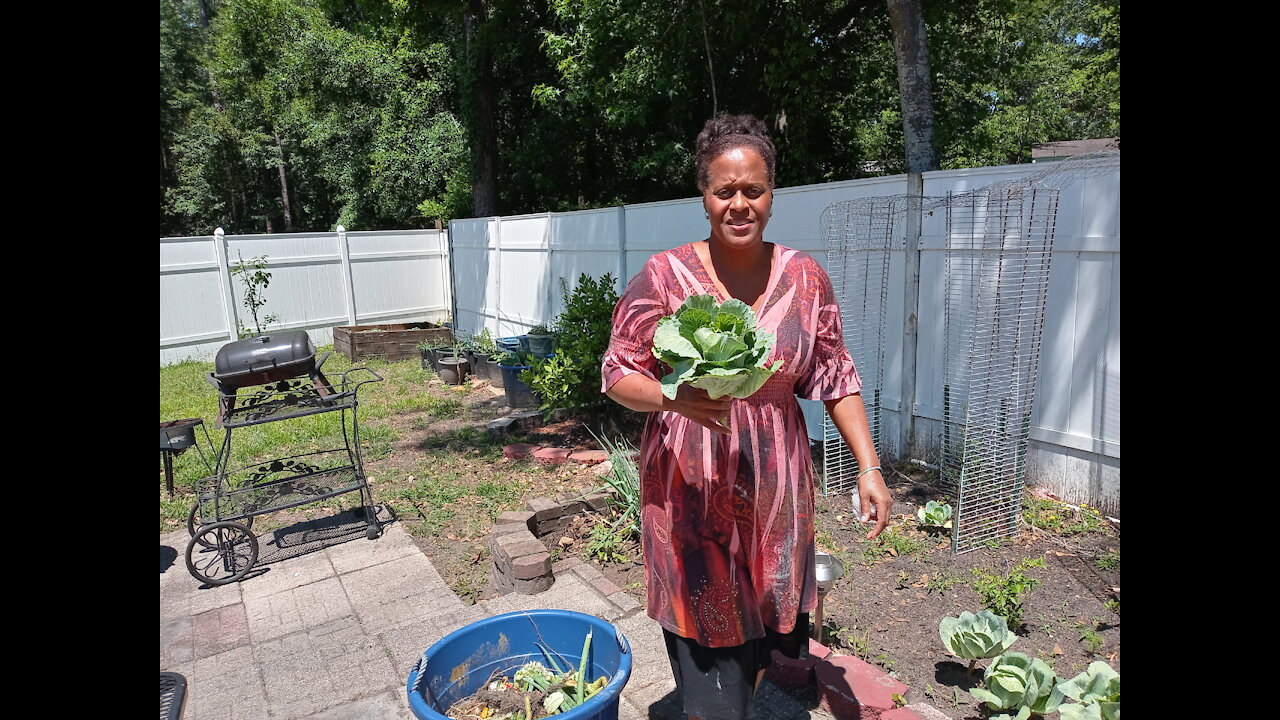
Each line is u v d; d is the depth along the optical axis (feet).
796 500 6.82
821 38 38.78
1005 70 48.39
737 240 6.50
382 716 10.44
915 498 16.88
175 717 6.49
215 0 131.03
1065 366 15.55
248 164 94.89
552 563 14.79
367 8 46.24
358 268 47.50
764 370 5.82
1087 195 14.64
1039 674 8.86
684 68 37.14
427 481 20.88
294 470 17.53
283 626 13.17
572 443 23.62
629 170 54.19
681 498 6.72
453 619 12.99
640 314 6.75
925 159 23.88
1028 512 15.44
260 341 16.16
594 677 8.95
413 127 61.26
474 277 44.39
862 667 9.98
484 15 49.75
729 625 6.68
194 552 16.62
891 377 19.24
